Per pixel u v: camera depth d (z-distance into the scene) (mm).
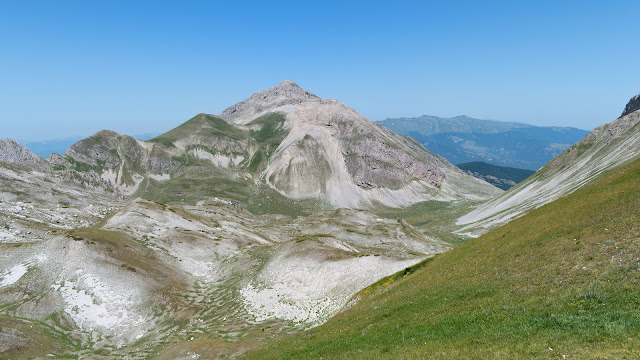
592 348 18531
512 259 39281
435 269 55625
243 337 68500
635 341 17891
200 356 59406
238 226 156125
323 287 83750
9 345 61250
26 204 162750
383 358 26000
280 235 191125
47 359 60781
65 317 75125
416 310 36594
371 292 64750
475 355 21359
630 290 22922
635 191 38688
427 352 24297
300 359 34188
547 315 24109
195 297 90188
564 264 31109
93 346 69125
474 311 29203
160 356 62969
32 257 89688
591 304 23297
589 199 46188
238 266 106188
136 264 94188
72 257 89188
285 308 80188
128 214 131000
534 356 19375
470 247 56875
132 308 80062
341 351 31953
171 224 135125
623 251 28109
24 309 75750
